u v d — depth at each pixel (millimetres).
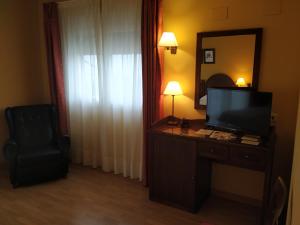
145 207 2635
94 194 2896
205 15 2645
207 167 2719
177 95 2895
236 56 2525
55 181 3225
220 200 2791
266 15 2340
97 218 2432
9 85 3662
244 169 2674
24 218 2428
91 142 3691
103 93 3377
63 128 3732
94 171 3555
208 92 2557
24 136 3377
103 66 3285
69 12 3447
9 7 3561
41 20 3939
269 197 2113
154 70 2863
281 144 2441
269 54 2381
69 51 3557
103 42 3234
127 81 3172
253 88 2348
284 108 2389
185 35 2795
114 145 3393
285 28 2277
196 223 2373
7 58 3604
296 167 1189
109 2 3115
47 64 3809
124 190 2998
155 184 2707
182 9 2760
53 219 2412
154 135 2600
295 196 1068
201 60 2725
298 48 2254
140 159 3229
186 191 2521
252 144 2107
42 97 4148
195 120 2850
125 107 3229
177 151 2490
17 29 3689
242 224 2363
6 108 3420
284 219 1697
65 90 3729
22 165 2943
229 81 2605
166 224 2354
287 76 2334
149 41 2818
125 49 3117
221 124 2498
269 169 2059
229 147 2189
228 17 2523
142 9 2791
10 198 2799
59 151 3174
